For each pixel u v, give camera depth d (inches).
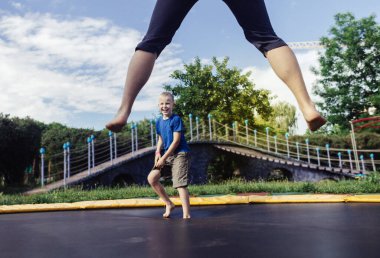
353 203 104.9
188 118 775.7
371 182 166.2
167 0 51.0
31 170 519.8
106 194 165.8
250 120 825.5
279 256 37.3
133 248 44.0
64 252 43.1
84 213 99.7
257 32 52.1
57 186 323.0
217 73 821.9
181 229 59.5
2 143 420.8
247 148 669.9
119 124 48.1
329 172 558.6
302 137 802.8
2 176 450.3
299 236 48.9
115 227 65.2
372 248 40.1
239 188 168.7
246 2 51.5
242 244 44.2
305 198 113.5
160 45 51.4
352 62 859.4
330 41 890.1
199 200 116.6
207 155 575.5
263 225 61.4
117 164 390.9
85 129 539.2
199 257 37.9
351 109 867.4
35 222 78.6
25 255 42.3
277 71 50.9
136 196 158.7
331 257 36.2
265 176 579.5
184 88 808.3
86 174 363.3
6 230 65.7
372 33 860.0
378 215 72.5
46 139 510.3
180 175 85.1
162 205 116.3
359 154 778.2
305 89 49.4
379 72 855.7
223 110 797.9
